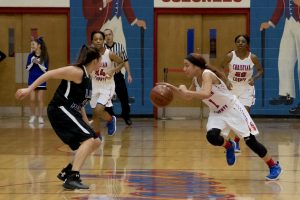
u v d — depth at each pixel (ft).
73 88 24.73
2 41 60.34
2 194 23.36
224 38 59.82
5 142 40.42
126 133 46.91
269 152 36.19
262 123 55.72
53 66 60.18
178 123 55.26
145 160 32.65
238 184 25.86
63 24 60.18
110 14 59.93
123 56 50.16
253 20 59.47
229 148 27.99
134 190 24.27
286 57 59.41
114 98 59.41
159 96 26.23
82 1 59.93
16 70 60.49
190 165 31.01
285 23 59.31
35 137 43.39
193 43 59.88
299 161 32.63
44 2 59.82
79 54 25.16
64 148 37.37
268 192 24.07
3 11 59.98
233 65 37.37
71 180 24.52
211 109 27.63
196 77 27.02
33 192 23.79
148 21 59.88
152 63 60.03
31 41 59.93
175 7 59.62
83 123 25.05
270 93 59.57
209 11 59.47
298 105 59.52
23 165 30.78
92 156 34.17
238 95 37.52
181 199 22.56
